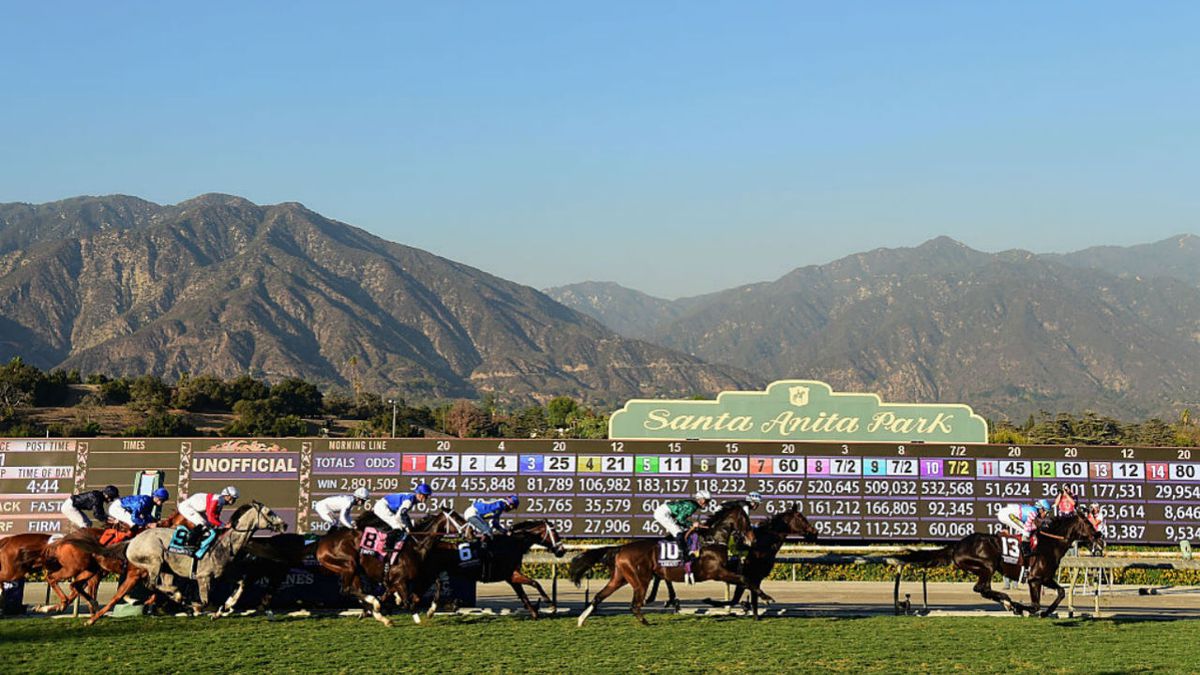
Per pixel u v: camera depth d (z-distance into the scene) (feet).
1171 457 86.02
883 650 50.21
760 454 86.12
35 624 55.06
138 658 46.52
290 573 61.62
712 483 85.61
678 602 63.31
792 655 48.80
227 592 61.36
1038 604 61.98
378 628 55.36
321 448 84.79
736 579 57.77
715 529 58.75
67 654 47.24
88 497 58.54
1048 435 323.37
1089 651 50.42
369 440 84.94
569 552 78.23
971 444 86.53
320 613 60.49
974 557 61.98
